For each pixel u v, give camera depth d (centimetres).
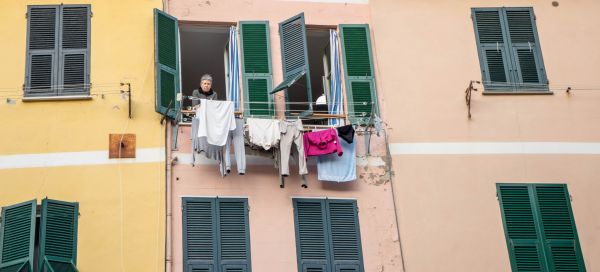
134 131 1628
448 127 1730
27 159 1588
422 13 1838
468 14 1848
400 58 1788
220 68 2098
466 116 1744
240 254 1570
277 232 1598
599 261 1650
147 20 1738
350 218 1631
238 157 1600
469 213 1659
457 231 1642
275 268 1570
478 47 1817
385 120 1725
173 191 1598
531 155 1720
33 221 1520
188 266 1545
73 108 1636
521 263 1631
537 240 1653
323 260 1591
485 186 1686
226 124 1593
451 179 1684
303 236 1603
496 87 1778
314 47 1938
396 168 1683
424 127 1727
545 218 1672
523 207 1677
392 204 1653
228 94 1720
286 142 1622
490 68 1797
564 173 1714
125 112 1642
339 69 1769
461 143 1717
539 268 1631
